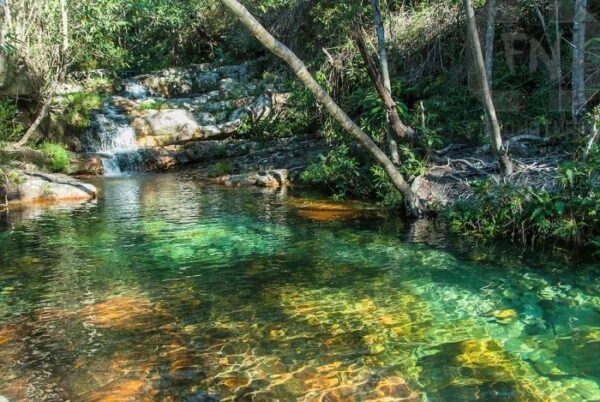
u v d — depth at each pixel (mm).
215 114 16719
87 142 14734
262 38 5676
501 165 7250
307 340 4129
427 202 7965
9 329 4391
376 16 8695
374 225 7629
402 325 4371
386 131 9438
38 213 8820
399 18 11938
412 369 3678
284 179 11281
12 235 7418
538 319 4418
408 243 6703
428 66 11242
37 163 12258
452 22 11023
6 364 3805
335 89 12117
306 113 14211
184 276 5668
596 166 6086
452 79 10539
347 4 11586
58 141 14156
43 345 4098
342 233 7258
